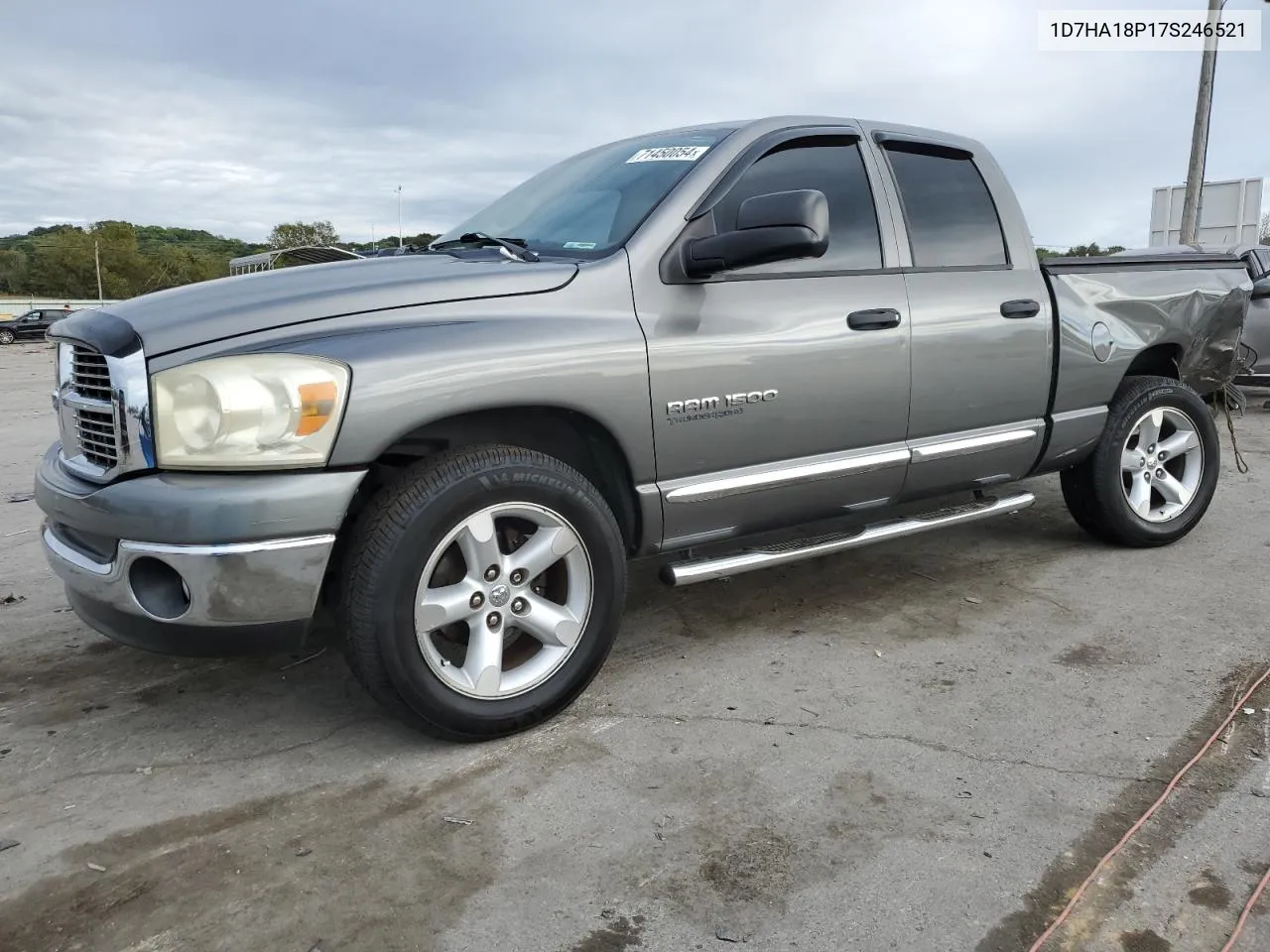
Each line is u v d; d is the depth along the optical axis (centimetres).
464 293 271
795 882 214
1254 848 225
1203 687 309
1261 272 1080
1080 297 407
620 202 323
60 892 213
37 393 1452
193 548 233
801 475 328
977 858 222
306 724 292
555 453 305
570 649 285
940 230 372
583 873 218
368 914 205
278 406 236
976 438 377
